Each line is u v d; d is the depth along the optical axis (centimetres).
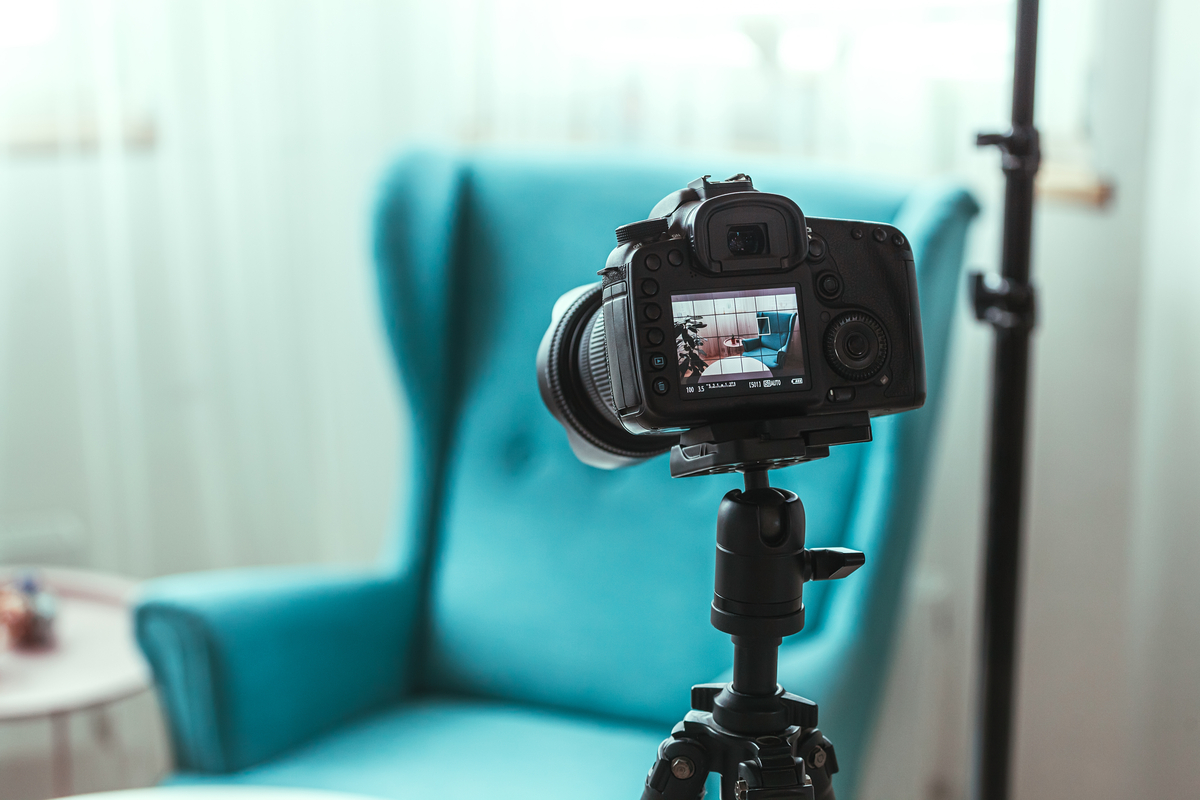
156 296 204
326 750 132
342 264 197
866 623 120
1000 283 102
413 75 189
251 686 131
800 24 161
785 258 64
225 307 203
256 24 193
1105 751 161
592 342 70
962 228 127
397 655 152
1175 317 140
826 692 111
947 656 166
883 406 66
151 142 198
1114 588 159
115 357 203
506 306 154
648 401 61
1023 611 165
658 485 141
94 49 195
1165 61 145
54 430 212
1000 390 104
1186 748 134
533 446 150
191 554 212
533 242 153
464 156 162
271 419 205
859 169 160
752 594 65
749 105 167
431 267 154
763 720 66
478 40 180
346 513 204
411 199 152
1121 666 159
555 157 156
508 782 121
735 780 66
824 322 65
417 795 119
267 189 198
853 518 129
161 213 201
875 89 159
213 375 204
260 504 207
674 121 170
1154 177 149
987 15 152
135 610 131
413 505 156
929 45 155
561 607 142
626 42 172
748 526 64
